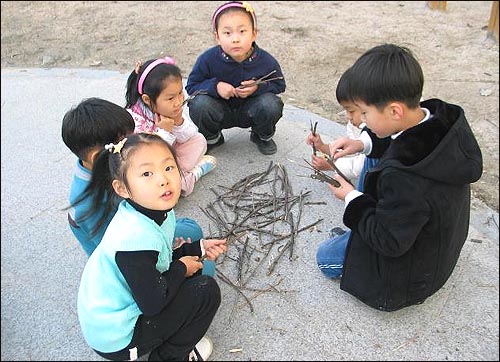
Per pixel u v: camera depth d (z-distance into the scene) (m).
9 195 2.98
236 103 3.22
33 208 2.87
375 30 5.57
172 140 2.72
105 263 1.78
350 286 2.13
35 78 4.49
